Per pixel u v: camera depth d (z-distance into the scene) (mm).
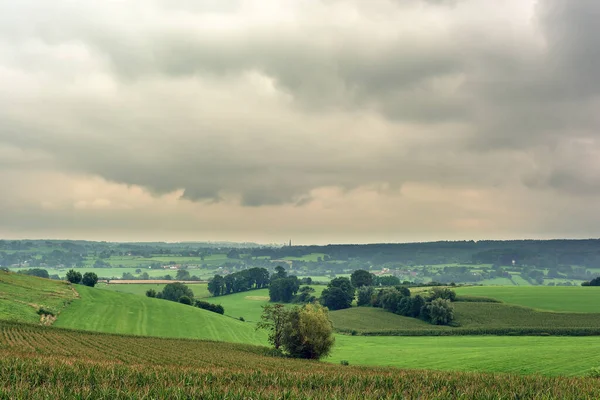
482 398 30688
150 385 31562
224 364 56094
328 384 36219
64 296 117938
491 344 96062
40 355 47969
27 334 74312
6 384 29641
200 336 100438
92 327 94562
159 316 115000
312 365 59031
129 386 30469
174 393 27672
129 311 115500
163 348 73375
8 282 117250
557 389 34812
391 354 82875
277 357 72312
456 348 89188
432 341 106062
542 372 57000
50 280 137375
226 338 101375
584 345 87625
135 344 75812
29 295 108562
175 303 136375
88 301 118938
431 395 31859
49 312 97438
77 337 77500
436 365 67125
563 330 112875
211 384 34156
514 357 69375
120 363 46219
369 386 35406
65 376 33062
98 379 32281
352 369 53844
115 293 135875
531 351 76062
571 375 53812
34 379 31562
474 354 76688
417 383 37031
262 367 53156
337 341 107000
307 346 73250
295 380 37406
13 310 91750
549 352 73250
